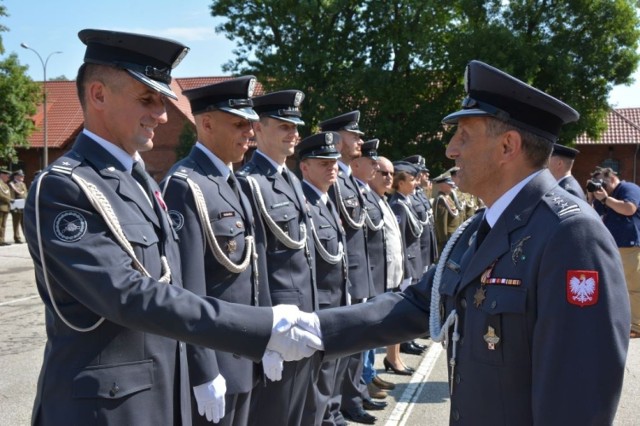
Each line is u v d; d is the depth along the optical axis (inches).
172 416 90.8
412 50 978.1
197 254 115.3
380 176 224.7
